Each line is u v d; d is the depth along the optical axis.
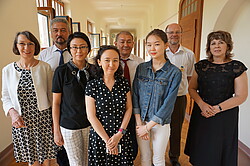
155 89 1.26
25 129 1.42
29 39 1.34
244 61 2.14
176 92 1.22
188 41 3.20
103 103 1.19
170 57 1.86
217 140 1.35
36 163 1.62
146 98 1.29
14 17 2.21
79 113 1.28
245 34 2.11
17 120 1.35
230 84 1.28
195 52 2.98
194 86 1.50
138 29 13.05
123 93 1.24
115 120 1.22
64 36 1.70
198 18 2.84
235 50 2.32
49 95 1.54
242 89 1.24
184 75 1.82
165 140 1.32
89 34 7.16
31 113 1.42
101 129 1.18
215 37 1.27
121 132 1.20
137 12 8.73
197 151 1.46
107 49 1.15
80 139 1.35
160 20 5.91
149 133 1.38
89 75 1.30
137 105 1.35
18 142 1.46
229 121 1.32
